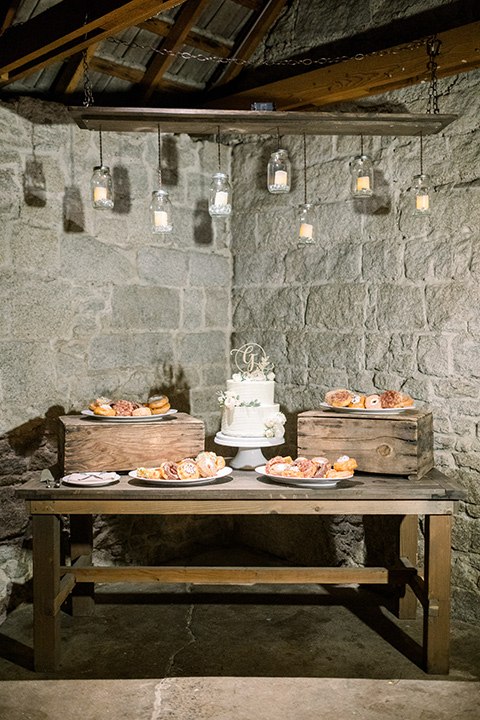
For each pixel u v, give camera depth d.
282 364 3.85
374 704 2.38
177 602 3.30
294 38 3.61
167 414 3.08
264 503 2.56
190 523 3.96
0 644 2.85
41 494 2.54
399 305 3.36
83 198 3.45
